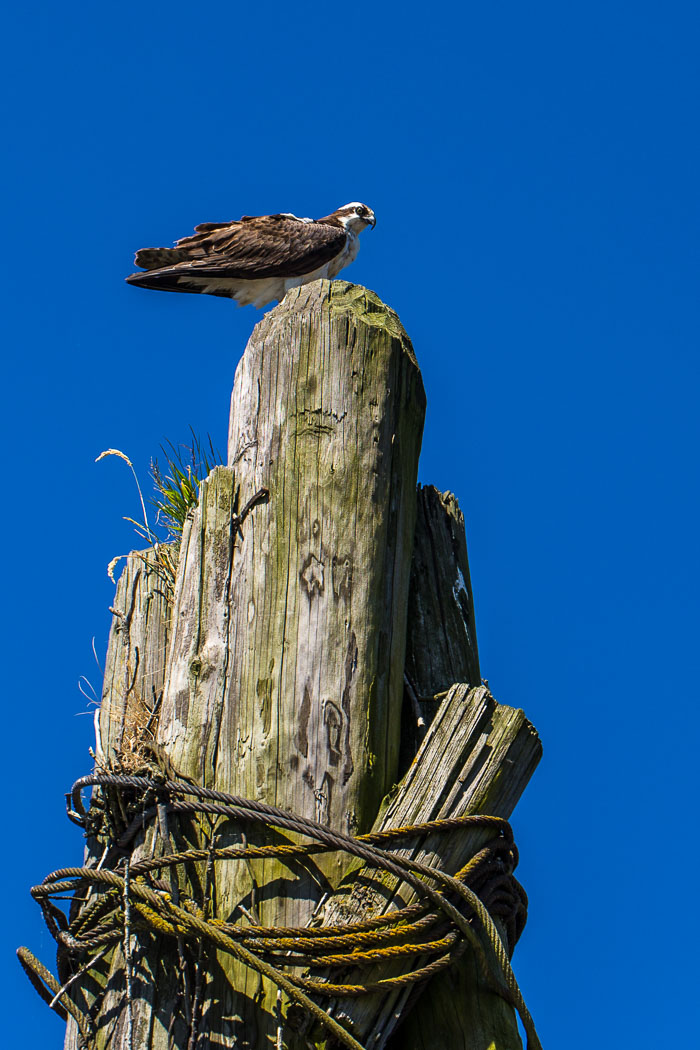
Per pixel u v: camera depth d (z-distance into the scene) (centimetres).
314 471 716
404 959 611
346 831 635
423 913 619
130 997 592
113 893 656
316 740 652
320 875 622
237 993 596
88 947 640
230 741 667
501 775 665
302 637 676
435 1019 645
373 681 673
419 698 760
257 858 629
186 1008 599
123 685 833
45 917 675
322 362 744
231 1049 582
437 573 830
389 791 664
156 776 653
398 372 757
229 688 682
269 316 793
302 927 603
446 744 666
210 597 714
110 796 677
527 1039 636
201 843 643
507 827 668
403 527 737
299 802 641
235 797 631
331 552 695
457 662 798
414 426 779
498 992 650
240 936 598
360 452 720
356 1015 595
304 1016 591
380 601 694
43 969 661
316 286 788
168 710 694
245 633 691
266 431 740
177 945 618
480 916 621
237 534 729
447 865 637
